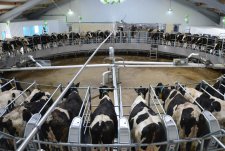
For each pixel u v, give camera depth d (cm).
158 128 330
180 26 1761
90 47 1487
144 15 1970
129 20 1991
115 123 396
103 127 341
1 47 1109
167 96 522
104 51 1538
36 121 305
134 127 370
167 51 1388
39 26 1664
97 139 341
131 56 1500
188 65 624
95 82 990
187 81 1001
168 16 1952
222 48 1051
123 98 812
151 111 396
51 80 1034
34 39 1302
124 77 1053
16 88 620
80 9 1991
